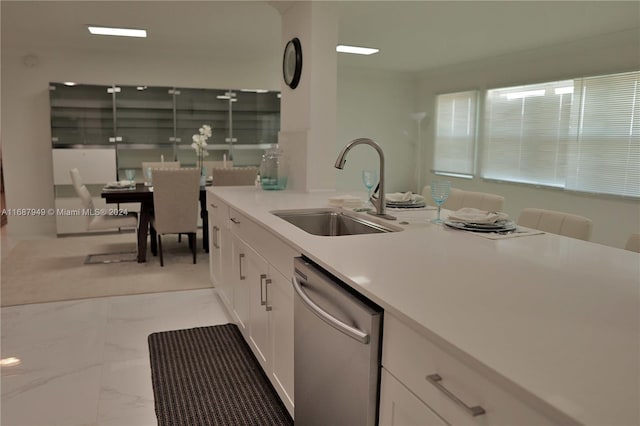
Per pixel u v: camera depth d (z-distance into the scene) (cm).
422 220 219
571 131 564
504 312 102
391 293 113
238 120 664
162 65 643
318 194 321
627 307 106
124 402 216
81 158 591
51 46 589
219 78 671
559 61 577
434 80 797
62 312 329
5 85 585
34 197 611
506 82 655
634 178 498
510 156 656
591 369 76
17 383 231
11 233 608
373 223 223
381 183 230
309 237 177
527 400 69
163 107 625
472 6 415
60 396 220
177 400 218
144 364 253
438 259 148
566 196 576
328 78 337
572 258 153
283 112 388
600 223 538
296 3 350
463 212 206
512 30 499
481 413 80
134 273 425
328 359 141
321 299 143
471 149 725
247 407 213
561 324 96
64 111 582
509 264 144
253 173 500
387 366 112
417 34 520
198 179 445
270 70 693
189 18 463
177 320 316
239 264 264
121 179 626
